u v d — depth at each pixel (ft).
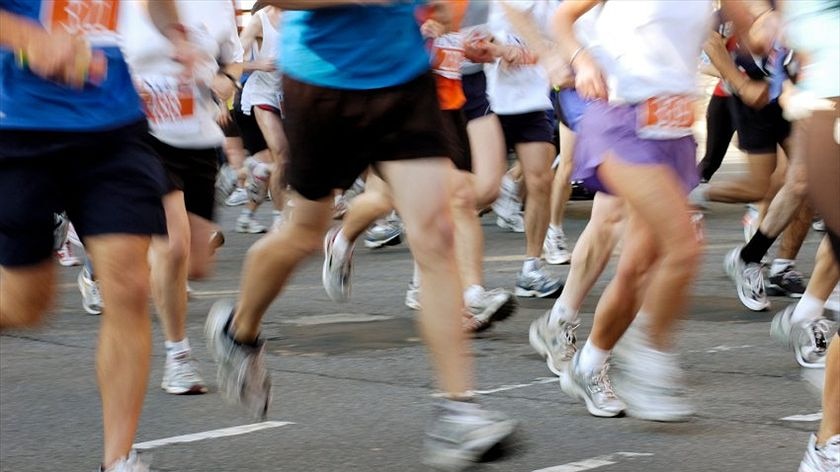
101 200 25.31
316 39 27.99
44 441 33.91
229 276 67.31
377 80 27.71
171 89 38.58
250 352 31.81
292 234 30.07
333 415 36.01
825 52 23.88
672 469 29.96
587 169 32.14
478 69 51.57
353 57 27.71
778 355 43.47
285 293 59.98
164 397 38.60
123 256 25.18
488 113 51.96
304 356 44.86
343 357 44.57
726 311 53.01
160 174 25.98
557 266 68.95
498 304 47.44
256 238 85.40
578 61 31.19
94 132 25.14
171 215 37.86
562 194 68.95
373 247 77.46
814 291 41.50
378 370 42.22
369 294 59.52
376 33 27.76
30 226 25.72
